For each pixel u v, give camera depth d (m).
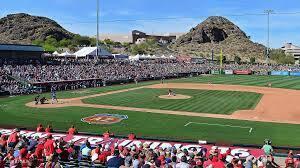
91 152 21.59
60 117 47.44
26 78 83.75
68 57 130.38
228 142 33.72
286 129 41.12
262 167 19.33
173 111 52.69
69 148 22.25
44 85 82.12
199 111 52.81
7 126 40.72
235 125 43.03
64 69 99.25
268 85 97.00
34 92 78.06
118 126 42.12
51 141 21.03
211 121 45.38
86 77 97.06
